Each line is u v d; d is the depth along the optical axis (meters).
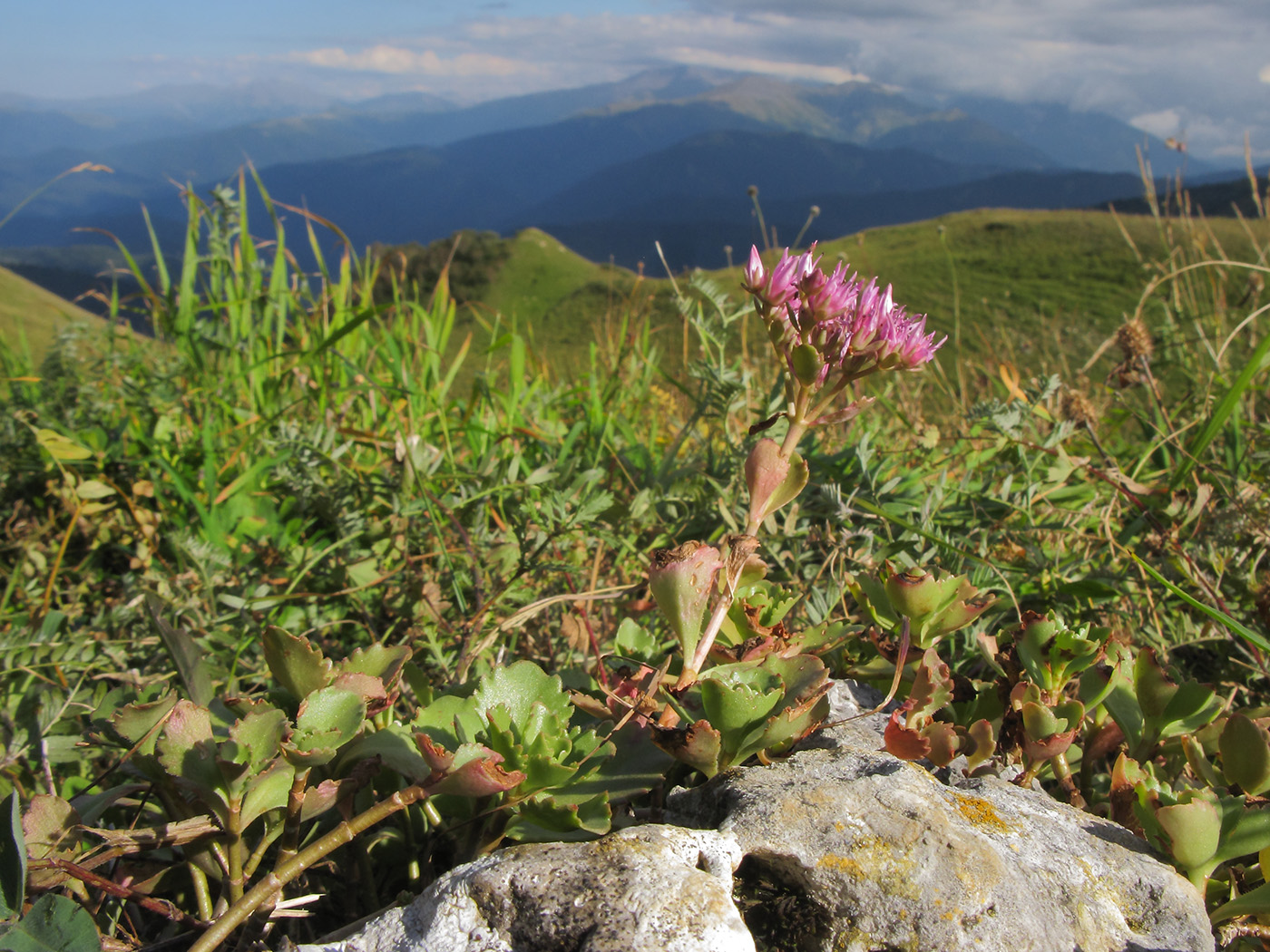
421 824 0.25
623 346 0.67
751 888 0.22
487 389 0.54
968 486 0.46
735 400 0.42
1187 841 0.22
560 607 0.36
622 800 0.23
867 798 0.23
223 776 0.20
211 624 0.34
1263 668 0.32
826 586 0.35
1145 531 0.42
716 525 0.40
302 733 0.21
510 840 0.24
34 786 0.28
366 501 0.43
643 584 0.35
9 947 0.19
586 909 0.20
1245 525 0.39
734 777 0.24
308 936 0.24
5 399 0.59
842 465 0.43
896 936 0.21
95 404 0.56
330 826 0.24
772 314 0.25
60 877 0.21
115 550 0.45
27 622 0.37
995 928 0.21
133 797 0.26
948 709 0.28
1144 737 0.27
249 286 0.64
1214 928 0.23
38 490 0.51
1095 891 0.22
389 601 0.36
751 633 0.28
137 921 0.24
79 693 0.30
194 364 0.61
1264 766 0.23
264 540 0.42
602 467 0.48
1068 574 0.37
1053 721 0.25
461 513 0.41
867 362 0.24
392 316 0.64
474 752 0.21
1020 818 0.24
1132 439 0.63
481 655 0.32
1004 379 0.43
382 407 0.56
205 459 0.47
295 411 0.57
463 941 0.20
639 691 0.25
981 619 0.35
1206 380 0.62
